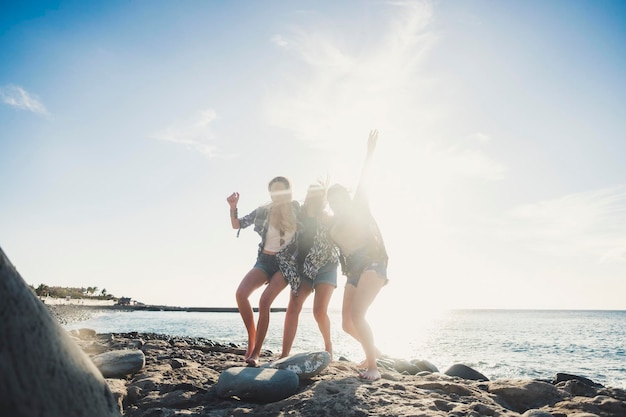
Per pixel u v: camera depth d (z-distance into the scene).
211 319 69.00
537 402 4.30
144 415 3.58
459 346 27.08
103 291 138.88
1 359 1.52
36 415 1.55
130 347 7.35
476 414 3.44
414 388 4.23
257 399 3.89
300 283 5.26
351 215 4.96
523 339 34.78
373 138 5.17
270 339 25.56
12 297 1.73
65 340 2.03
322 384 4.15
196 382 4.49
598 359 19.86
